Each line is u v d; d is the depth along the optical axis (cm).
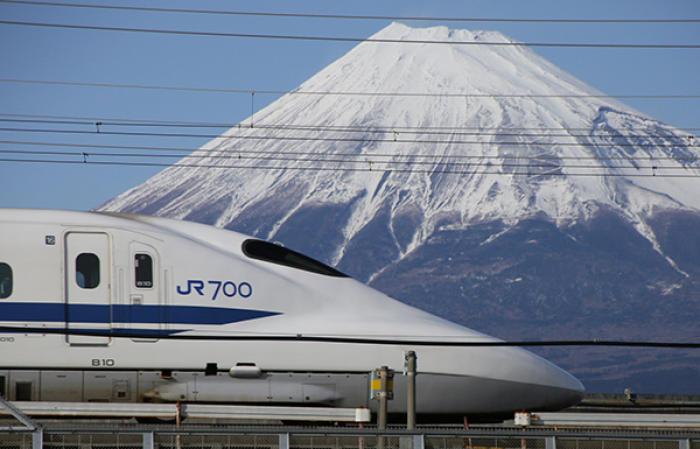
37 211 7538
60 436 5659
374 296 8025
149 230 7619
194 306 7544
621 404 9444
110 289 7462
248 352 7562
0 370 7294
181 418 7144
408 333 7831
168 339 7475
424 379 7850
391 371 6725
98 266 7475
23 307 7319
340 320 7769
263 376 7588
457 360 7900
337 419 7169
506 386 8031
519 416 7231
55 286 7381
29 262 7375
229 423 7500
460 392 7925
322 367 7650
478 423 8212
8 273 7344
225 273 7656
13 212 7500
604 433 5709
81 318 7388
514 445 6134
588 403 9412
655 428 7312
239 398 7556
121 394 7444
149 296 7506
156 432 5459
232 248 7862
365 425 7469
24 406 7038
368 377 7700
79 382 7388
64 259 7431
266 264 7856
